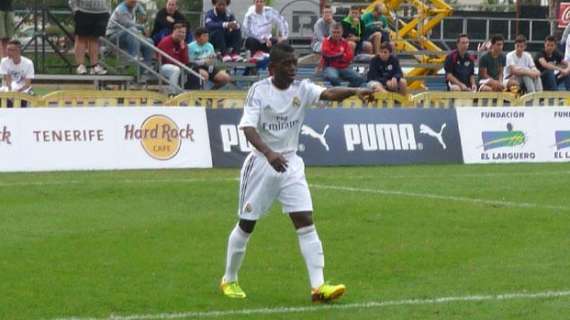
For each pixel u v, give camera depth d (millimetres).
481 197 30094
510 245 23094
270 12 49250
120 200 28891
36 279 19453
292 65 17641
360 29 52219
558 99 44719
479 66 49375
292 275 20109
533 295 18453
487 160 40031
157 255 21734
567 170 37375
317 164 37812
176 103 39344
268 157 17281
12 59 41344
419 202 28953
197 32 46656
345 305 17719
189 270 20375
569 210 27953
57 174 34188
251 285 19219
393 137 38906
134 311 17188
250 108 17625
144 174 34500
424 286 19172
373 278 19875
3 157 34688
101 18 45281
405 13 71375
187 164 36531
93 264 20812
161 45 45750
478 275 20109
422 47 65062
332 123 38188
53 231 24266
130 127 36062
